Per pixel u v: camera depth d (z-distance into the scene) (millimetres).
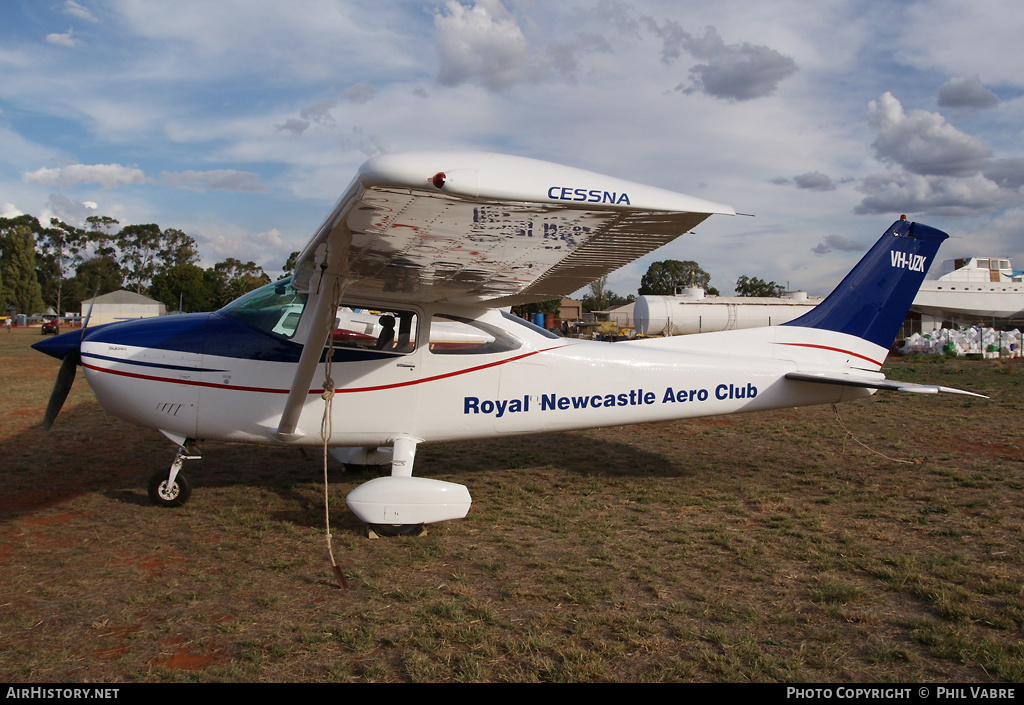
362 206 2732
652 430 8648
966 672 2537
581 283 4266
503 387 5203
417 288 4516
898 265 6207
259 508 4895
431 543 4141
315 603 3205
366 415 4945
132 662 2615
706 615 3037
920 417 9570
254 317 4906
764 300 34375
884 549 3939
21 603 3186
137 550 3982
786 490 5477
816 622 2973
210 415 4789
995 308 36750
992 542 4035
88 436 7875
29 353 22375
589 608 3131
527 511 4891
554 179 2568
